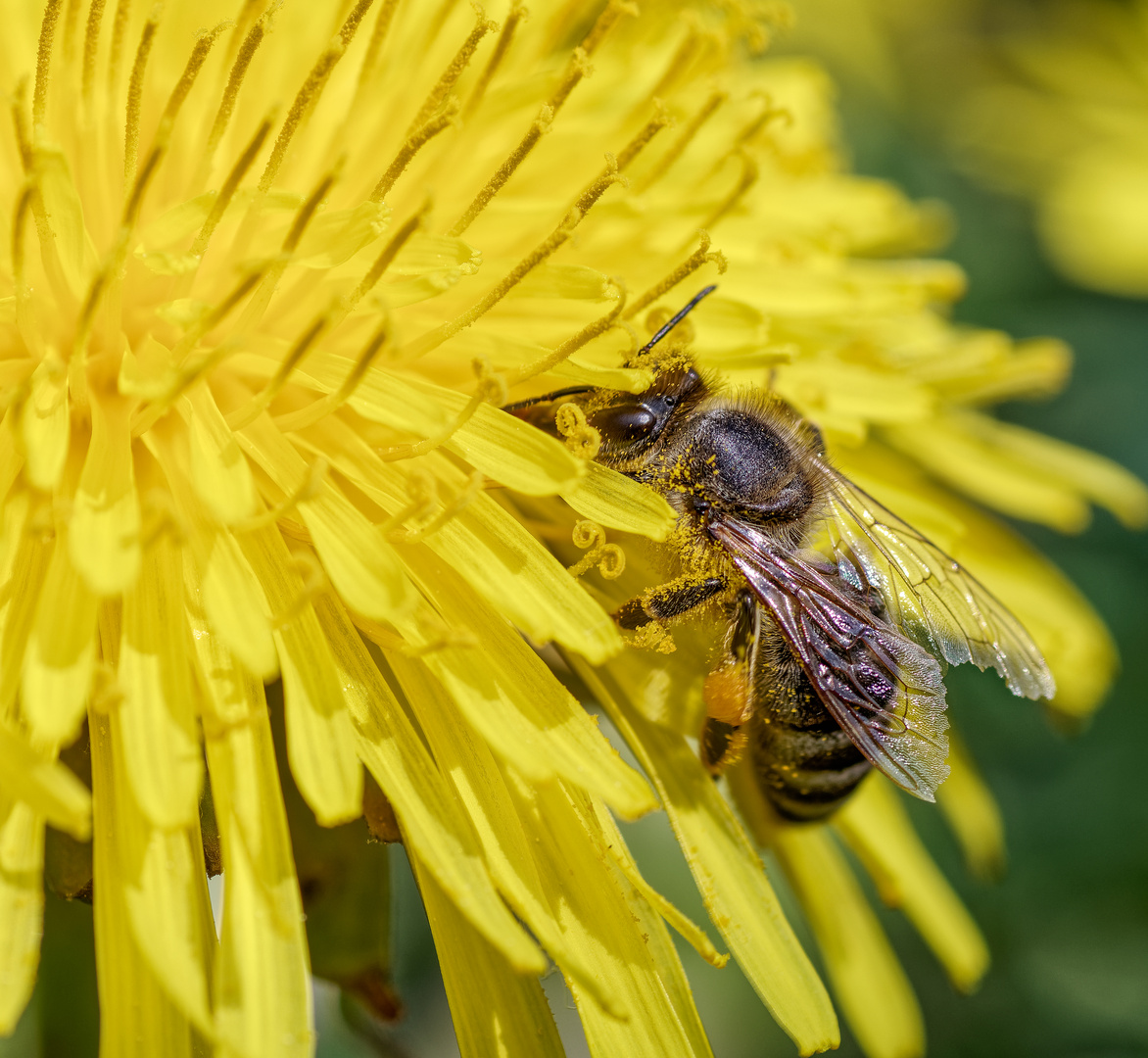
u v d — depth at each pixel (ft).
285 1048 0.34
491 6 0.39
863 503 0.39
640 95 0.40
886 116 0.55
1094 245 0.51
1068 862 0.47
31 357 0.36
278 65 0.38
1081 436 0.49
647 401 0.38
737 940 0.37
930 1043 0.47
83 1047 0.37
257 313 0.36
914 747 0.38
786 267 0.39
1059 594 0.42
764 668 0.39
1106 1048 0.46
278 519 0.36
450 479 0.36
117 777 0.35
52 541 0.35
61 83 0.37
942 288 0.41
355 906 0.37
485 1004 0.36
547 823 0.36
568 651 0.37
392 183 0.36
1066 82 0.56
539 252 0.36
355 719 0.35
